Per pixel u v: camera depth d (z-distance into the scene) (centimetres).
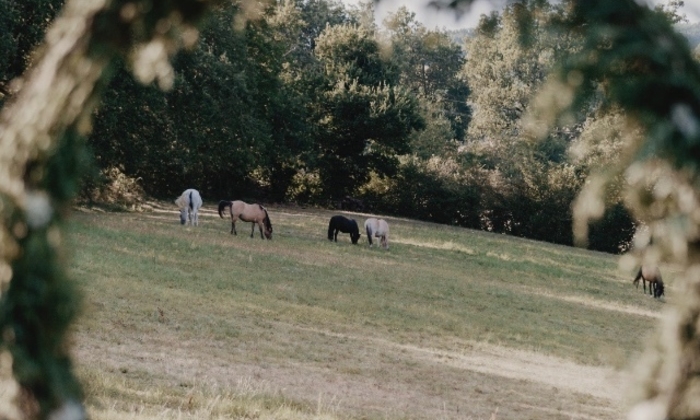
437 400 1242
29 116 212
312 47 8944
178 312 1653
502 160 6700
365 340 1697
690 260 196
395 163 6278
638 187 197
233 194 5903
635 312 2831
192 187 5644
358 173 6300
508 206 6209
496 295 2744
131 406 824
